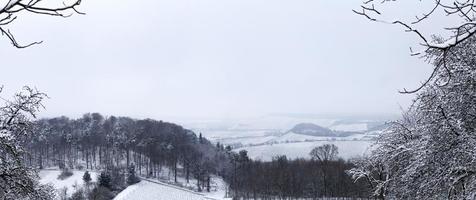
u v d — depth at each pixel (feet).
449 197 37.50
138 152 533.96
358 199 308.19
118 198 354.74
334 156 472.85
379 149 53.88
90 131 557.33
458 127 36.17
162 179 479.41
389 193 56.85
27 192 40.14
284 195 394.52
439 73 37.93
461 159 36.32
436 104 38.14
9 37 12.89
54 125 539.70
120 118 616.39
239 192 430.61
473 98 37.32
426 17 13.98
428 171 39.96
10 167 38.32
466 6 14.40
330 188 377.71
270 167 460.96
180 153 539.70
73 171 434.30
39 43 13.39
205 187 472.03
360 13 13.87
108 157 511.81
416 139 44.80
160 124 590.14
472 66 37.45
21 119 38.58
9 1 12.48
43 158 463.83
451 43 14.60
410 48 15.14
